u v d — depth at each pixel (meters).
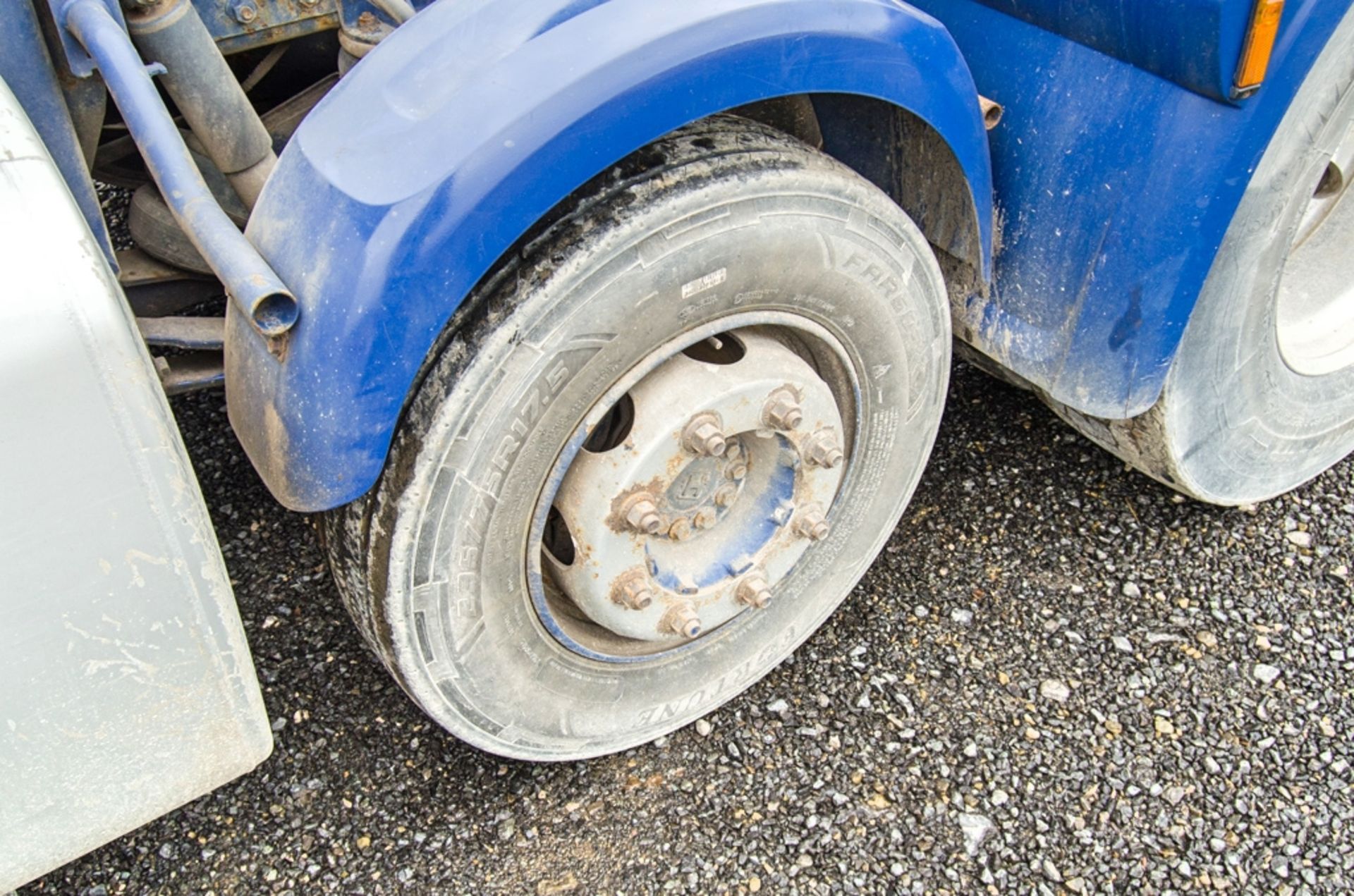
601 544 1.72
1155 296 1.94
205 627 1.42
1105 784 2.18
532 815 2.12
